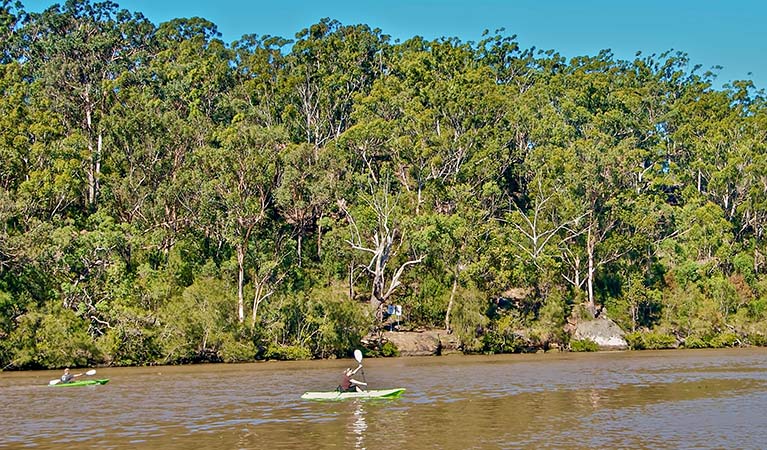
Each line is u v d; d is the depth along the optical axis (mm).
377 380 57188
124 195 94750
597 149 109750
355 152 110250
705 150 133625
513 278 93562
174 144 101688
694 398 45875
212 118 123312
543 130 122312
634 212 106500
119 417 40625
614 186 106875
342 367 69500
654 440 33875
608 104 143125
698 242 112625
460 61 142250
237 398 47469
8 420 40125
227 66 135125
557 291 97250
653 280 107375
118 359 72875
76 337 70938
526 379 56969
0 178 91812
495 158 116000
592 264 102750
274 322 81688
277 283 87688
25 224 85312
